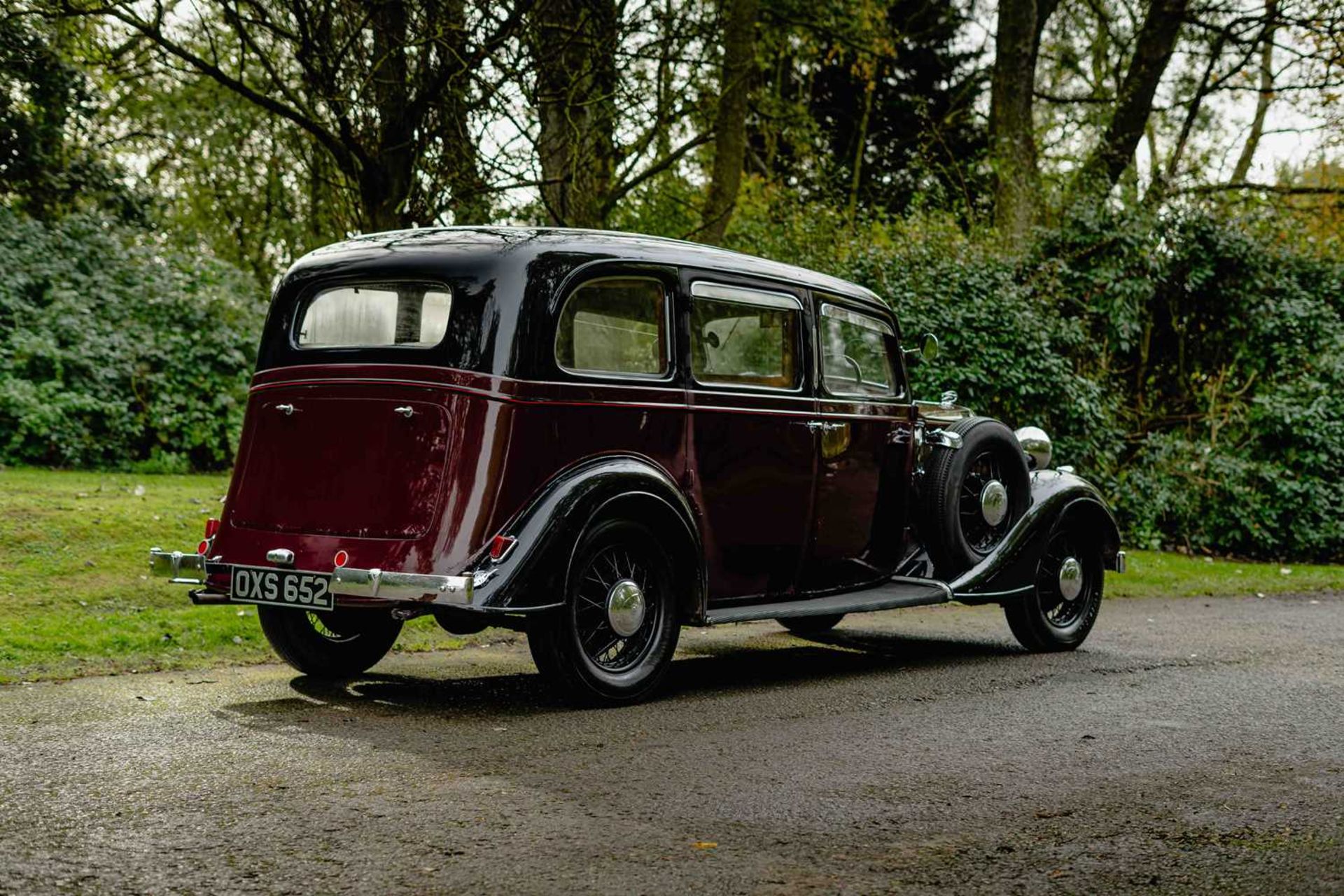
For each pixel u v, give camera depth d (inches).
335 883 119.2
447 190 371.9
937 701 225.3
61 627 246.5
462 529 197.2
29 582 277.7
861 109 1137.4
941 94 1163.3
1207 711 221.1
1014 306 539.2
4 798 144.3
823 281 265.3
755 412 238.8
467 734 186.5
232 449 542.9
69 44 458.9
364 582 198.1
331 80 332.2
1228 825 147.9
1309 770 177.5
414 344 207.0
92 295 548.1
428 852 129.1
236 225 899.4
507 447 200.1
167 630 252.5
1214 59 820.0
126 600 275.7
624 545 213.5
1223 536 588.1
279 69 457.1
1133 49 920.9
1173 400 645.9
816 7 720.3
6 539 303.7
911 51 1152.8
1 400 478.9
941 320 523.8
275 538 213.5
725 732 193.6
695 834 138.0
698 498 228.7
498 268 205.5
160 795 147.5
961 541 273.6
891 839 138.5
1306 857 135.4
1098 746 190.1
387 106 346.0
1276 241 633.6
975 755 182.1
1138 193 628.1
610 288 217.3
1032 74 720.3
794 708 215.9
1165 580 458.3
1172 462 584.7
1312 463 580.7
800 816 146.8
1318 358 606.5
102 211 666.2
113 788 149.8
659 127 458.9
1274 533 590.6
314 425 213.2
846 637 318.3
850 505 262.1
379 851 129.0
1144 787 165.6
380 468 205.0
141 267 578.2
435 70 348.5
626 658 216.5
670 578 219.1
